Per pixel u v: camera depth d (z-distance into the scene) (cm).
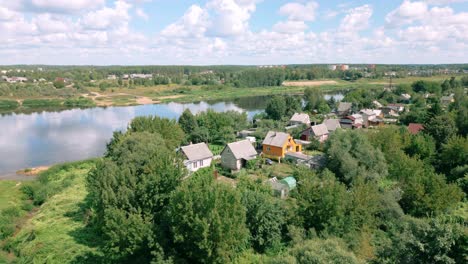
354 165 5338
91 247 3741
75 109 16538
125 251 3039
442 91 18638
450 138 6562
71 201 5088
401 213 4078
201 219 2908
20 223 4628
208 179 3381
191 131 9081
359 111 12350
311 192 3856
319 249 2650
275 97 12569
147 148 4694
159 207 3469
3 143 9531
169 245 3056
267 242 3572
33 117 14112
